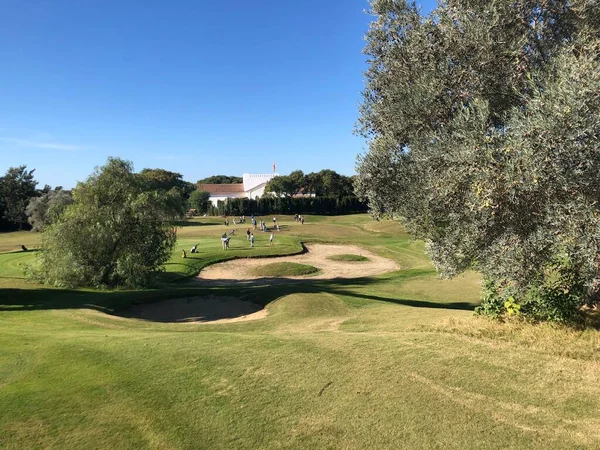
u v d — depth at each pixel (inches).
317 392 241.9
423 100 307.0
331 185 4579.2
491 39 276.1
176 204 1190.3
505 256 250.8
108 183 968.9
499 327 320.2
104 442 209.5
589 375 237.9
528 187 218.1
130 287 916.6
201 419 224.4
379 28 362.0
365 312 530.6
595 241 210.4
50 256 902.4
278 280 1133.1
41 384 278.8
